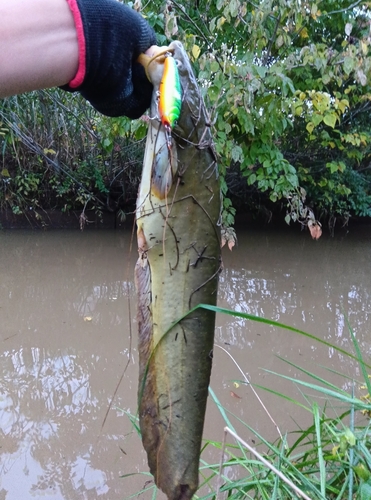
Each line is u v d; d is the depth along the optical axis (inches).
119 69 36.7
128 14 37.5
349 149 255.4
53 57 33.5
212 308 41.3
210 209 42.2
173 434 44.7
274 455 72.2
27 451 87.5
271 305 160.6
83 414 98.3
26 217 269.9
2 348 127.3
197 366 44.1
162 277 43.6
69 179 266.7
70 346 128.3
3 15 31.9
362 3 174.9
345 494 59.0
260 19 142.0
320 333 136.3
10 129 246.7
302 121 234.2
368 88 203.6
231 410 97.1
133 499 76.1
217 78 134.0
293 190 189.8
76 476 81.0
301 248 245.8
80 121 244.2
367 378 57.1
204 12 167.9
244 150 173.5
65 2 34.0
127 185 277.9
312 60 152.6
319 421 61.3
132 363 118.7
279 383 107.0
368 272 203.9
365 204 275.0
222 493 73.4
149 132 41.4
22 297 167.2
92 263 209.2
